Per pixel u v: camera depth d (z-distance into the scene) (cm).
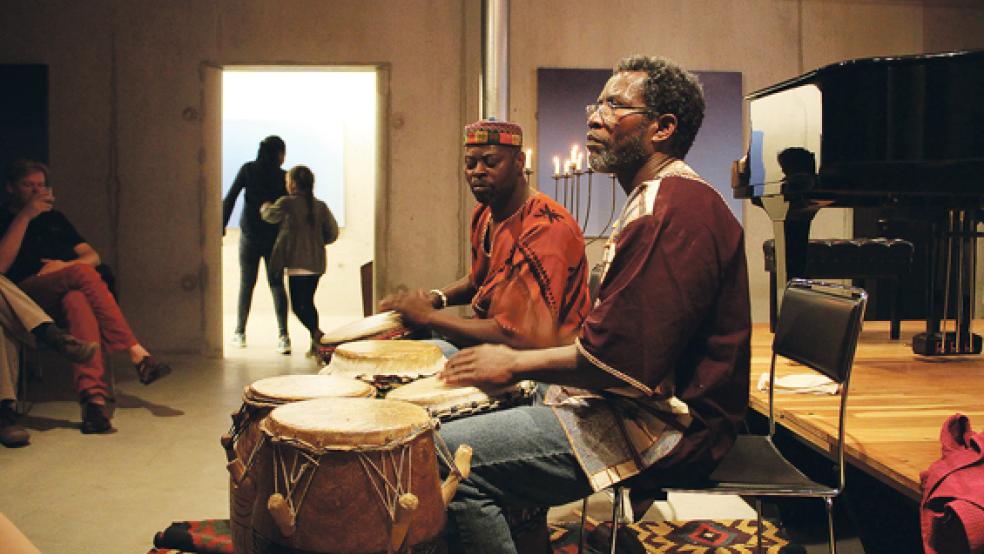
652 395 177
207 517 309
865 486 296
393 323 254
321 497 162
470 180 245
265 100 957
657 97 190
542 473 184
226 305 952
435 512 172
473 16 672
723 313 183
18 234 430
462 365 192
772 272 525
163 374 448
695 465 183
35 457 380
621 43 673
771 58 679
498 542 185
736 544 280
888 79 338
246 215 680
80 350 414
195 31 661
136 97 659
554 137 671
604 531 282
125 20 656
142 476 355
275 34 665
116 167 660
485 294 242
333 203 957
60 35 654
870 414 278
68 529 295
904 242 491
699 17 675
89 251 469
